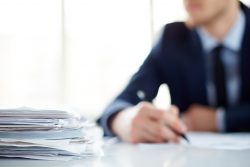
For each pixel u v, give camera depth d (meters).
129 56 1.83
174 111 0.91
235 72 1.28
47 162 0.56
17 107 0.61
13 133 0.59
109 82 2.20
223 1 1.26
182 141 0.85
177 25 1.43
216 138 0.93
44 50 2.36
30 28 2.33
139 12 1.62
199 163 0.54
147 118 0.88
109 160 0.58
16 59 2.40
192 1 1.28
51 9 2.23
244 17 1.28
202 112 1.24
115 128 1.00
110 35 2.06
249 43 1.26
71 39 2.27
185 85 1.37
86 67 2.29
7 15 2.31
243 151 0.67
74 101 2.32
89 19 2.12
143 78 1.34
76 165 0.53
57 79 2.37
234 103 1.29
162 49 1.40
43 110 0.59
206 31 1.31
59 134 0.59
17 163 0.55
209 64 1.32
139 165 0.53
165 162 0.55
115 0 1.93
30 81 2.41
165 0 1.46
